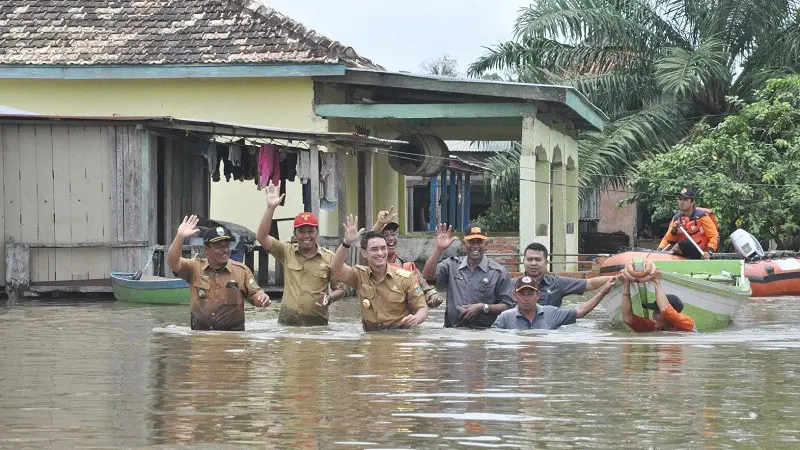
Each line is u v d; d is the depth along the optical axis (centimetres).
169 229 2078
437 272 1345
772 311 1684
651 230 3672
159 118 1859
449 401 791
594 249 3338
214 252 1273
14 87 2527
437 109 2394
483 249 1330
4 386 859
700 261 1608
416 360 1007
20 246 1883
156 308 1672
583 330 1287
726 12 3328
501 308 1318
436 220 3177
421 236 2777
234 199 2488
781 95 2741
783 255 2214
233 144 2080
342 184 2258
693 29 3428
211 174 2053
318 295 1336
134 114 2500
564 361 1005
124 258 1891
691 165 2733
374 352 1065
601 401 796
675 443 666
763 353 1074
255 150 2123
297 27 2455
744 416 744
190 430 694
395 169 2591
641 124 3188
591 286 1348
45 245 1889
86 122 1883
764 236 2681
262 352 1065
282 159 2097
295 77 2430
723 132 2741
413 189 3869
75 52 2461
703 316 1370
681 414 750
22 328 1335
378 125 2756
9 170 1895
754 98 3059
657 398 811
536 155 2517
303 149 2097
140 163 1888
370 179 2450
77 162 1895
